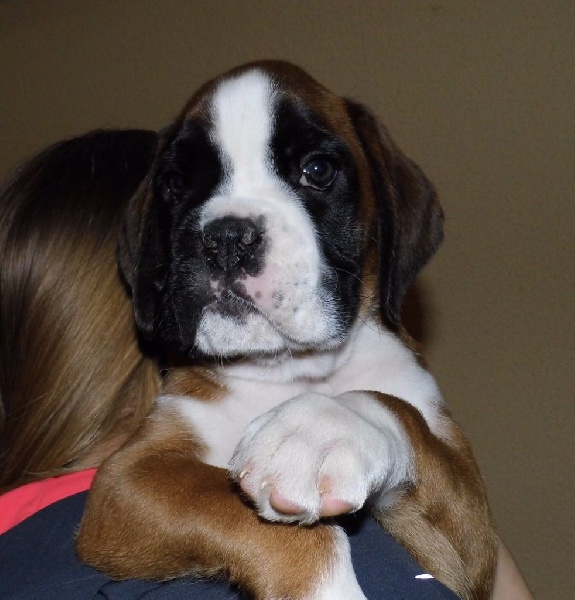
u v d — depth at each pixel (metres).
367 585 0.58
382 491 0.61
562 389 1.01
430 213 0.73
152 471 0.62
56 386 0.66
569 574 1.00
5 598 0.58
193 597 0.58
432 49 1.11
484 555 0.67
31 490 0.63
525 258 1.03
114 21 1.41
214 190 0.66
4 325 0.68
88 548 0.60
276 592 0.58
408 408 0.64
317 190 0.66
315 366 0.68
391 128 1.12
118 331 0.67
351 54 1.17
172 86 1.35
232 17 1.28
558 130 1.02
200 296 0.64
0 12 1.52
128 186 0.69
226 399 0.68
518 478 1.03
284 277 0.64
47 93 1.48
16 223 0.68
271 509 0.56
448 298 1.08
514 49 1.05
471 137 1.07
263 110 0.66
